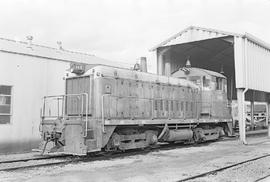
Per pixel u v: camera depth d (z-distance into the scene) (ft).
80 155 38.11
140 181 25.44
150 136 46.21
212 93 60.18
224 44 65.92
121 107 42.27
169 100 50.44
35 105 49.55
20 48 49.42
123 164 34.12
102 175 27.96
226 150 47.44
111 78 41.55
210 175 28.53
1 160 37.50
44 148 39.09
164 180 25.73
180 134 50.52
